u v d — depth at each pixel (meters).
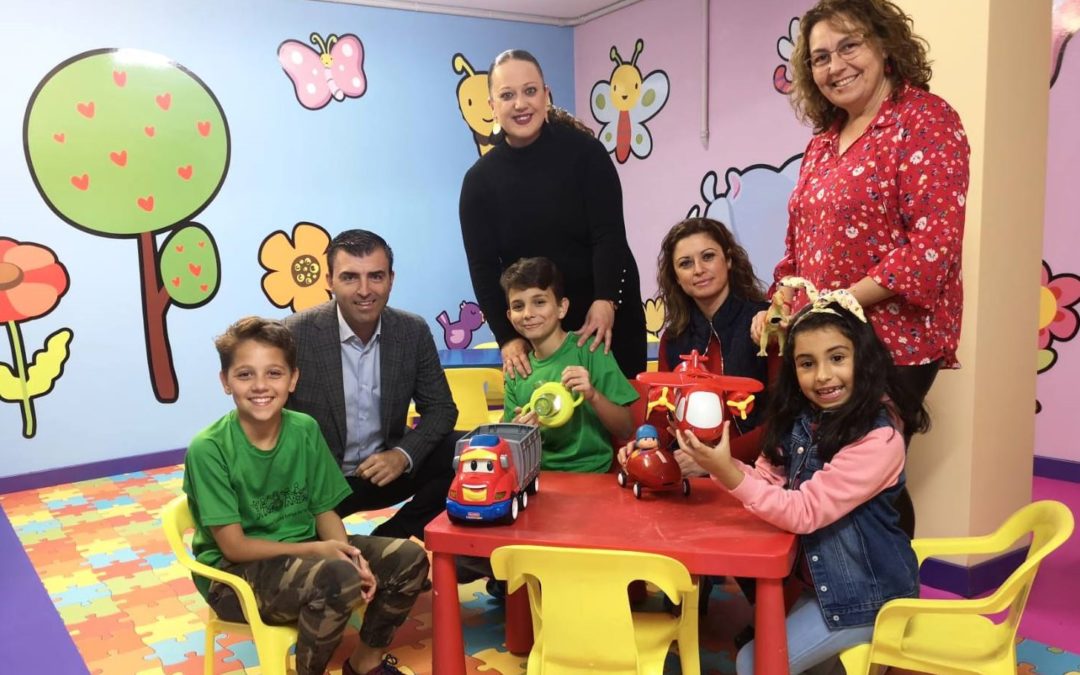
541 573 1.45
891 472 1.53
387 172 4.84
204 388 4.39
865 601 1.52
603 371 2.13
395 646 2.16
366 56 4.70
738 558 1.41
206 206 4.31
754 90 4.29
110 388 4.15
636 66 4.99
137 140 4.11
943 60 2.29
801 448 1.63
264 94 4.42
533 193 2.40
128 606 2.52
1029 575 1.39
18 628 2.38
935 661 1.47
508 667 2.01
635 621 1.63
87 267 4.05
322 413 2.24
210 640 1.81
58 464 4.04
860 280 1.83
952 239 1.69
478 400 2.90
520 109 2.27
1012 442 2.44
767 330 1.83
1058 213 3.43
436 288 5.07
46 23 3.87
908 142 1.73
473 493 1.59
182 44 4.18
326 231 4.66
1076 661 1.97
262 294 4.51
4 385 3.90
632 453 1.75
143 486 3.93
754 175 4.35
